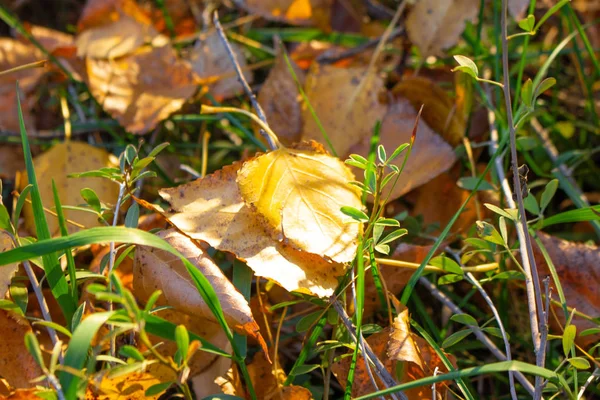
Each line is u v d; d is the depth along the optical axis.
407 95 0.56
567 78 0.63
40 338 0.49
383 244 0.45
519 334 0.51
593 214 0.47
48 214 0.52
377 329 0.46
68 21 0.72
